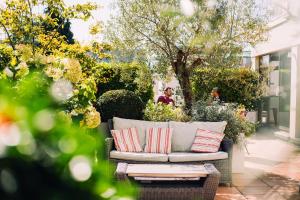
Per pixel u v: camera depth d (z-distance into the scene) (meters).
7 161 0.58
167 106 9.04
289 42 12.05
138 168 5.96
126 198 0.65
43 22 10.07
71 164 0.61
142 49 9.29
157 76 9.58
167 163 6.87
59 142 0.62
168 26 8.70
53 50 9.86
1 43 9.62
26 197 0.59
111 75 13.18
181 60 9.00
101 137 0.69
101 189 0.64
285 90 13.09
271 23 13.64
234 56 9.02
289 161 9.04
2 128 0.58
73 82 3.59
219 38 8.60
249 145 11.33
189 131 7.61
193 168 6.02
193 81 14.25
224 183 6.86
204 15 7.84
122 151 7.16
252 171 8.02
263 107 14.30
